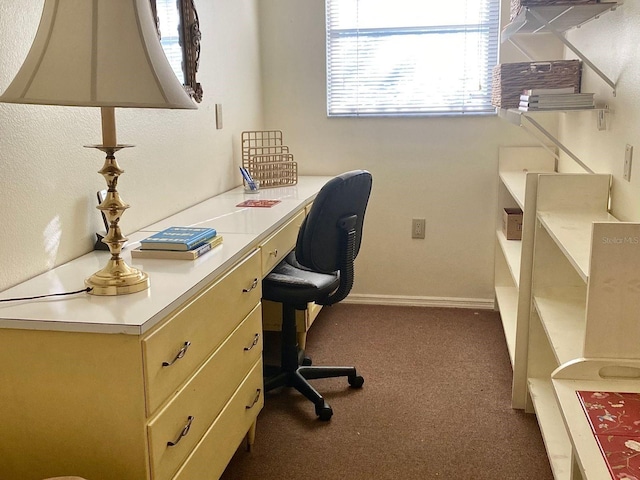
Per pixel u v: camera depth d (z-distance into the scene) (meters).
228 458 1.91
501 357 3.07
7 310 1.44
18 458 1.49
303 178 3.67
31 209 1.71
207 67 2.90
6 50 1.62
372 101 3.71
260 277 2.16
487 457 2.22
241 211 2.61
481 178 3.65
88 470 1.46
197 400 1.65
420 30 3.58
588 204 2.32
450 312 3.73
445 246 3.76
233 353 1.92
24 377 1.43
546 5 2.28
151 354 1.39
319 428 2.43
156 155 2.42
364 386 2.78
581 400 1.40
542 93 2.43
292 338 2.67
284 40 3.69
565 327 2.01
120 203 1.55
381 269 3.86
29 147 1.70
